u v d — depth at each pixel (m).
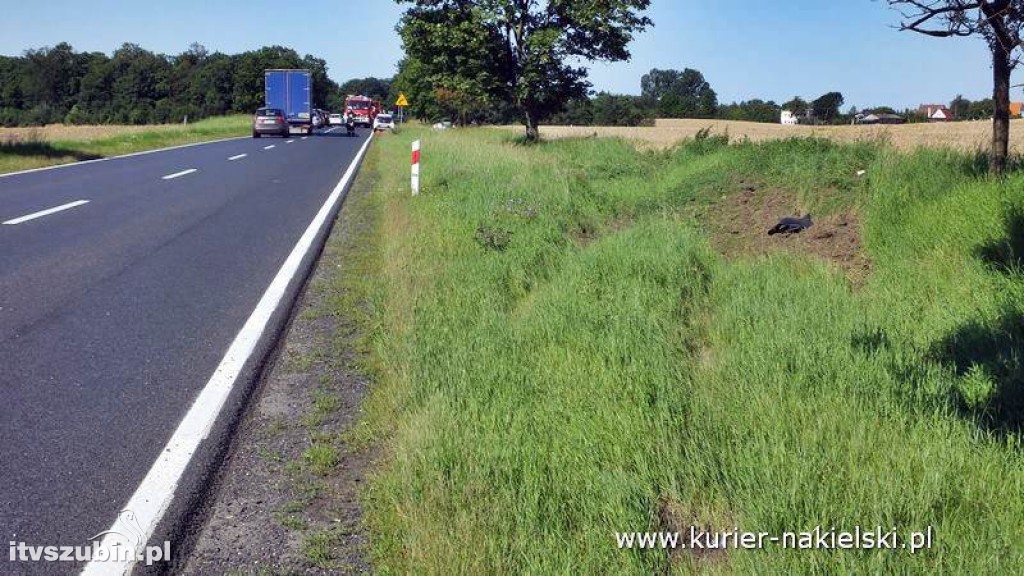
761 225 9.37
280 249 10.15
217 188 17.06
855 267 7.76
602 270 7.68
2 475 4.03
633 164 17.06
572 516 3.60
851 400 4.50
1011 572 3.08
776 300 6.56
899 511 3.47
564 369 5.17
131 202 14.20
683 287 7.31
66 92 135.38
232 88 136.00
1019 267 6.38
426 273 8.26
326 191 17.19
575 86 33.44
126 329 6.50
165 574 3.31
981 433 4.09
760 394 4.63
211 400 5.09
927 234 7.53
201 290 7.88
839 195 9.48
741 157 12.66
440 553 3.29
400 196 15.01
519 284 7.91
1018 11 7.07
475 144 26.30
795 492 3.56
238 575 3.31
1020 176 7.88
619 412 4.42
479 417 4.54
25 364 5.59
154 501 3.84
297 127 56.94
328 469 4.24
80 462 4.20
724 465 3.88
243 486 4.06
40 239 10.14
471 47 32.12
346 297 7.73
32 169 20.48
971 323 5.63
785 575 3.11
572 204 12.08
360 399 5.20
